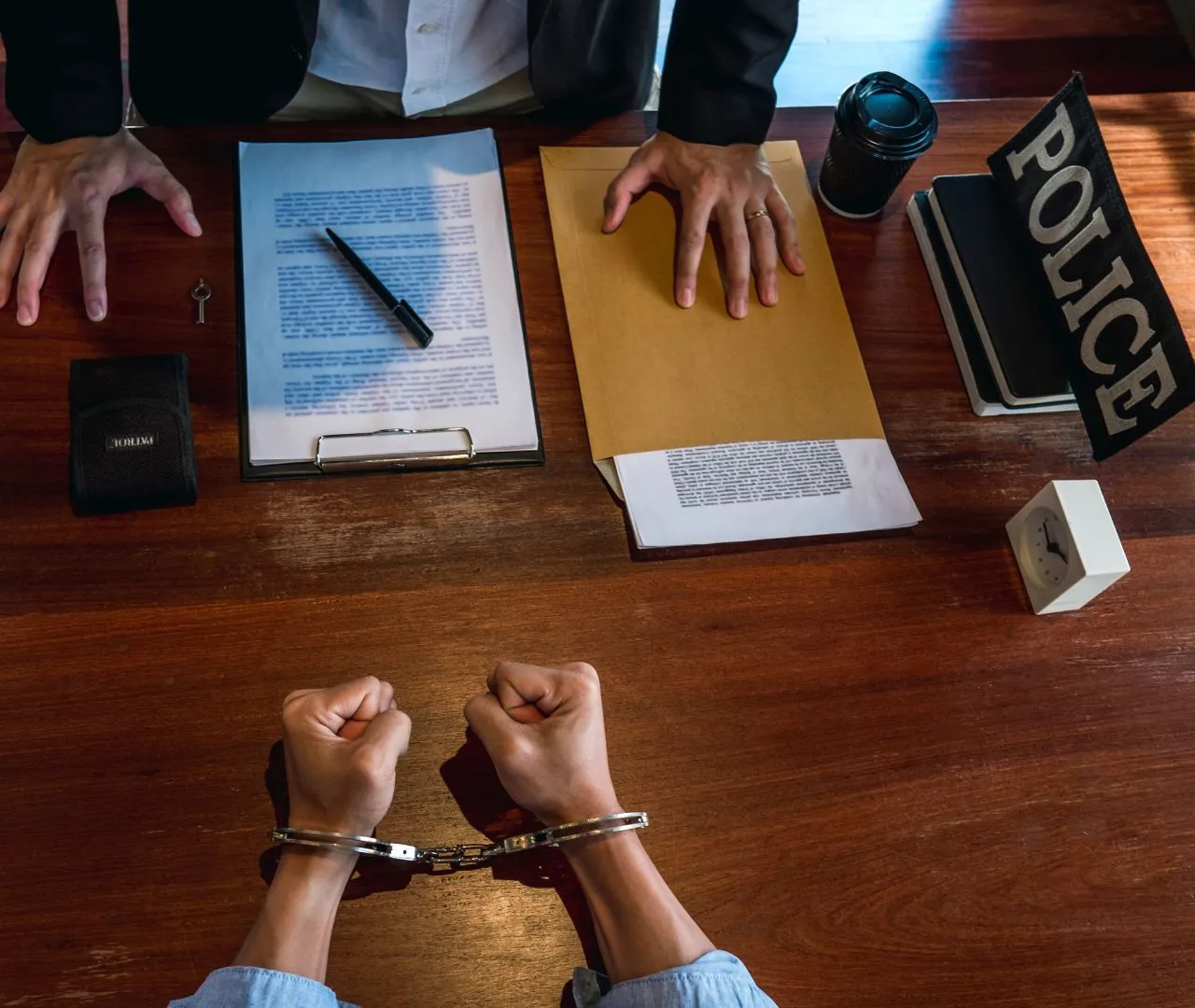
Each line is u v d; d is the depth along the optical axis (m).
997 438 1.06
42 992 0.75
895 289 1.12
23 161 1.03
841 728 0.91
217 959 0.77
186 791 0.82
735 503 0.98
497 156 1.11
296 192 1.06
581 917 0.81
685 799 0.86
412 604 0.90
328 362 0.98
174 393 0.93
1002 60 2.15
